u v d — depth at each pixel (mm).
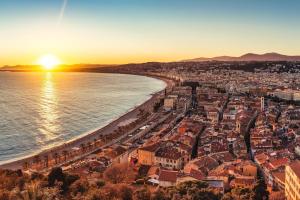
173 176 187500
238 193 142875
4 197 107000
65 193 126562
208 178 194375
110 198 121312
